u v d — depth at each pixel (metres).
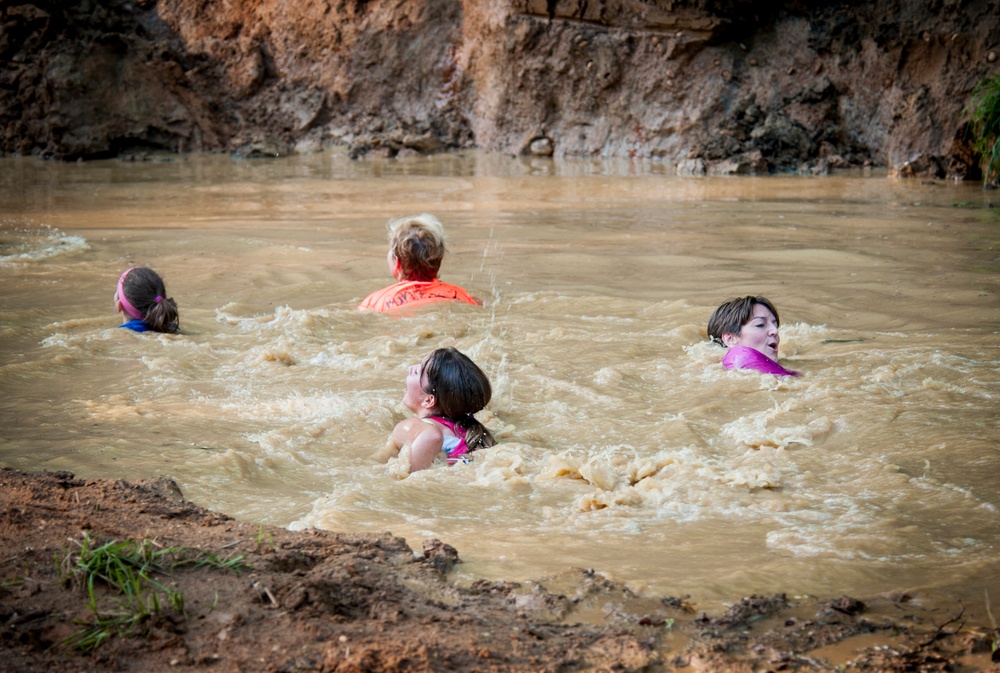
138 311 8.04
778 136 21.73
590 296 9.16
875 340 7.50
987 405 5.76
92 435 5.54
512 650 3.01
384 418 5.84
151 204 17.02
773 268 10.62
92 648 2.88
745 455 5.09
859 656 3.02
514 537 4.03
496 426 5.69
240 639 2.96
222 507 4.51
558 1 24.05
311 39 26.75
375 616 3.16
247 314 8.70
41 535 3.56
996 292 9.17
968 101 20.28
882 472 4.70
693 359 6.96
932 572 3.62
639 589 3.46
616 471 4.85
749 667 2.96
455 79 26.06
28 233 13.55
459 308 8.57
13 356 7.30
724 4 22.73
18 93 25.95
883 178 19.84
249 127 26.77
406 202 17.03
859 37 21.95
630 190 18.44
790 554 3.81
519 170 21.86
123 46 26.02
